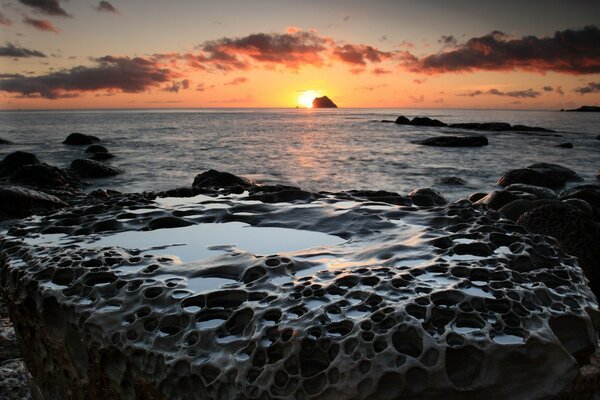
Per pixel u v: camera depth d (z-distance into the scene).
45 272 2.99
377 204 4.45
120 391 2.51
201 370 2.23
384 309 2.34
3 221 9.91
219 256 3.16
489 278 2.69
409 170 21.25
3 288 3.24
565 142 34.53
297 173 20.55
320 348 2.21
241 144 34.09
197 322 2.48
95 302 2.67
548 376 2.21
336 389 2.08
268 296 2.58
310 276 2.76
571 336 2.43
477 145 32.50
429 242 3.23
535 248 3.11
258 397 2.11
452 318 2.35
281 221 4.16
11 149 29.20
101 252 3.27
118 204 4.60
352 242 3.55
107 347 2.48
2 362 4.00
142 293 2.67
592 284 5.95
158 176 19.53
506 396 2.16
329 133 47.94
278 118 106.00
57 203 10.69
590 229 6.11
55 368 2.93
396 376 2.09
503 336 2.29
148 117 113.38
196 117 113.69
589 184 16.39
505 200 9.25
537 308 2.47
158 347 2.37
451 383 2.11
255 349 2.23
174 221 4.16
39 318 2.89
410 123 67.50
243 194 5.14
